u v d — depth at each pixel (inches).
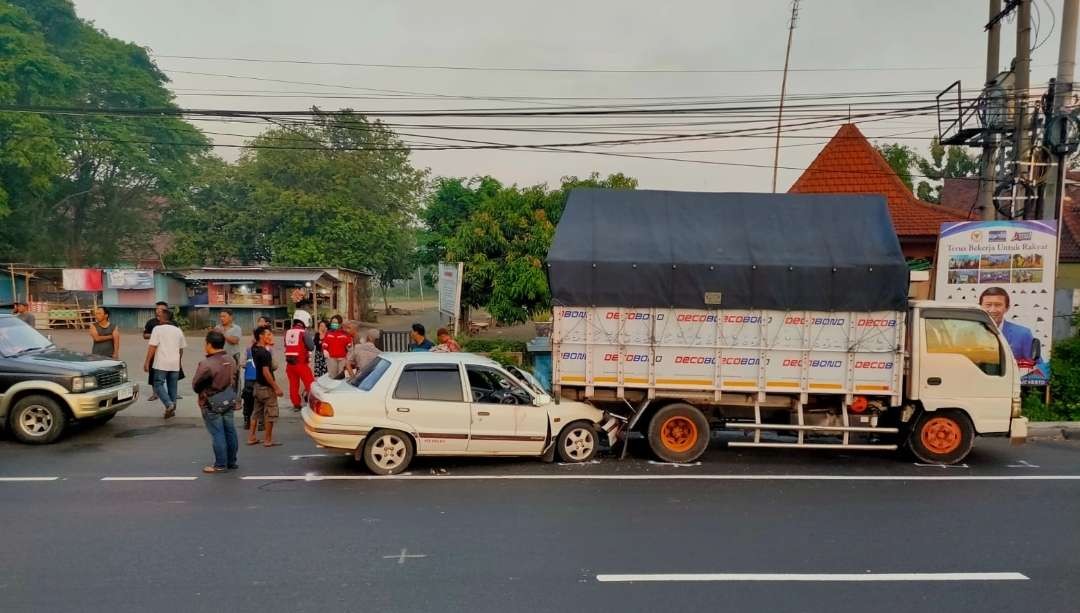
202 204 1648.6
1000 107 545.6
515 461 348.8
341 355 489.7
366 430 317.7
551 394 360.2
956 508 275.7
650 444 348.5
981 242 490.0
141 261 1756.9
